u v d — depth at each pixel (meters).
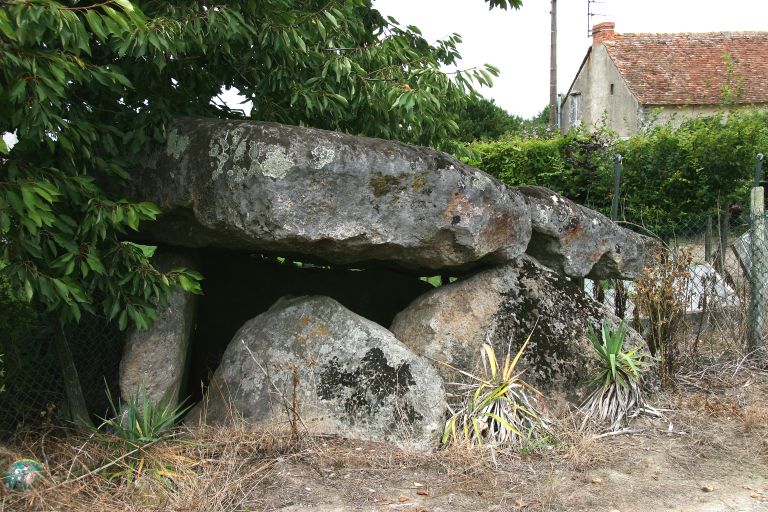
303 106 5.45
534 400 4.62
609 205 10.57
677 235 8.31
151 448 3.81
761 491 3.73
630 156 10.29
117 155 4.26
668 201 10.08
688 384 5.44
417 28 6.26
